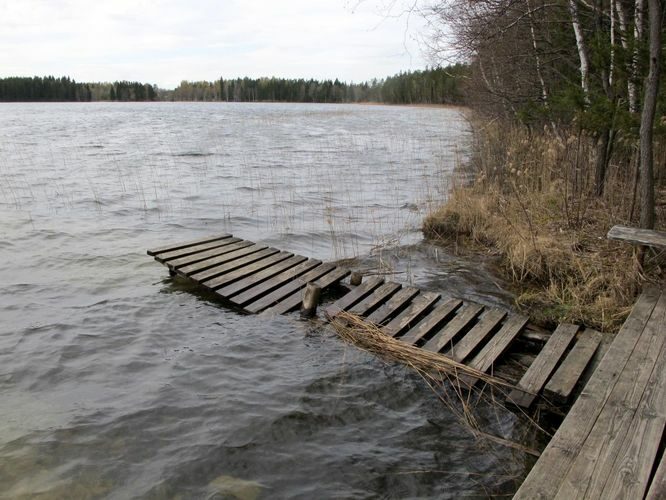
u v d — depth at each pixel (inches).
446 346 233.8
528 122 563.8
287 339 249.3
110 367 224.7
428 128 1685.5
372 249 404.5
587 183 424.8
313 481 158.2
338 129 1692.9
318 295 270.2
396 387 209.0
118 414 190.4
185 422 186.2
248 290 296.4
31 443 173.2
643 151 265.4
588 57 421.4
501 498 151.7
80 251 392.8
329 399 201.0
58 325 264.4
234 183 692.7
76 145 1165.7
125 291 312.2
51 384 211.3
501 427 185.3
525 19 484.1
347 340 245.1
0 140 1253.7
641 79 337.7
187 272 309.7
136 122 2110.0
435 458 169.2
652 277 262.1
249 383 211.9
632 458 131.3
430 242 417.4
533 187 455.8
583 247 325.7
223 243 369.7
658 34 253.4
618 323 248.1
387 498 152.2
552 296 285.6
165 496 151.6
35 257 377.7
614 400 157.0
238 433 180.1
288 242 428.8
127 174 756.0
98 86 6884.8
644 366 175.9
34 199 573.3
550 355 215.5
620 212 363.3
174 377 216.5
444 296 303.9
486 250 386.0
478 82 755.4
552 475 126.7
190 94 7421.3
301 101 6894.7
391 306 270.8
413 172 783.1
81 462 164.9
